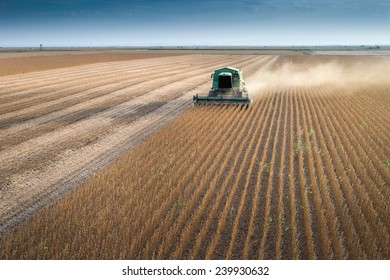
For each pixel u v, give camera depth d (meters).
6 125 17.98
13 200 9.78
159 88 33.09
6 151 13.88
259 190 10.52
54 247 7.43
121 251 7.36
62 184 10.85
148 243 7.51
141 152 13.48
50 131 16.94
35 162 12.73
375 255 7.29
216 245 7.80
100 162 12.80
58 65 61.88
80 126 18.03
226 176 11.57
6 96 26.89
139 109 22.78
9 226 8.43
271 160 12.98
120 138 15.93
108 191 9.98
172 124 18.05
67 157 13.30
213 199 9.94
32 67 56.00
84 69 53.75
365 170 11.52
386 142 15.20
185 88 33.22
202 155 13.01
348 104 24.45
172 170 11.57
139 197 9.69
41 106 23.27
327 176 11.62
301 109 22.94
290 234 8.23
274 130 17.56
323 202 9.77
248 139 15.86
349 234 7.87
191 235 8.18
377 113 21.17
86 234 7.89
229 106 22.66
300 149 14.02
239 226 8.55
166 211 9.09
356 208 9.21
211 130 16.72
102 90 31.17
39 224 8.30
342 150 13.55
